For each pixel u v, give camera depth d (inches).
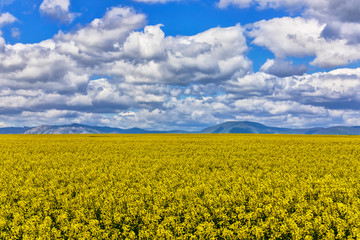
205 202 414.9
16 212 386.6
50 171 679.7
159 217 360.2
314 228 332.2
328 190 470.6
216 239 320.8
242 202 416.5
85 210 389.7
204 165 768.9
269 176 608.4
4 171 685.3
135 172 649.0
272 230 326.6
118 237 329.4
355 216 344.2
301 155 1003.3
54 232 323.9
